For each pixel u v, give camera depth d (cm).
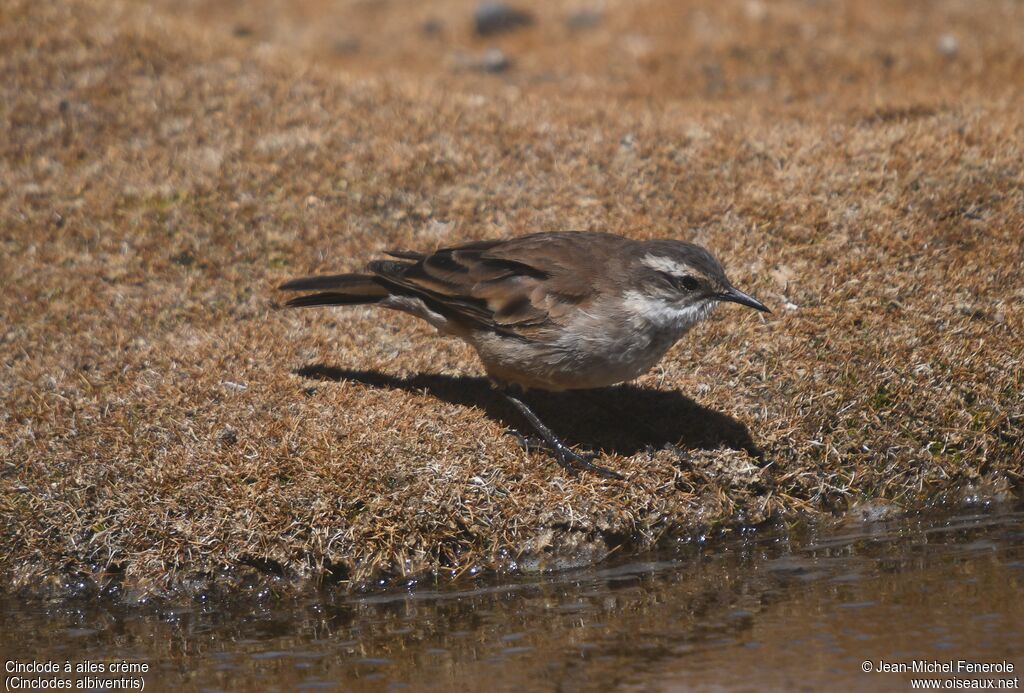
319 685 878
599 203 1485
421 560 1081
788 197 1459
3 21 1891
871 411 1203
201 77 1809
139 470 1123
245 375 1232
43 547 1096
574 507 1101
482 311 1103
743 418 1190
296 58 1961
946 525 1135
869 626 904
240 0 2838
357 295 1196
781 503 1165
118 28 1906
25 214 1502
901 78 2045
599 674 858
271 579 1073
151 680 902
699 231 1423
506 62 2322
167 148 1642
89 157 1627
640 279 1065
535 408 1217
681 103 1912
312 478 1101
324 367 1251
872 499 1182
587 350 1073
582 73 2211
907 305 1292
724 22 2347
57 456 1142
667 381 1234
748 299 1072
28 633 1012
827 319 1279
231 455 1120
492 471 1114
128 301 1363
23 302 1359
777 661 855
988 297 1296
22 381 1240
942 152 1507
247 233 1473
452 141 1625
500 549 1093
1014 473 1207
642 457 1147
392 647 945
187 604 1063
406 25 2642
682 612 965
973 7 2353
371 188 1539
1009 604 927
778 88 2066
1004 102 1711
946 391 1214
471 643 938
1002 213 1399
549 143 1617
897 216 1409
